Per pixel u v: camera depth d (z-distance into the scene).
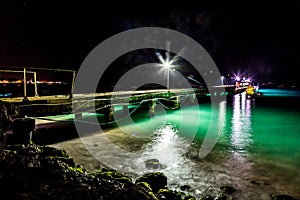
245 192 6.06
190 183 6.54
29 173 3.70
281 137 12.60
